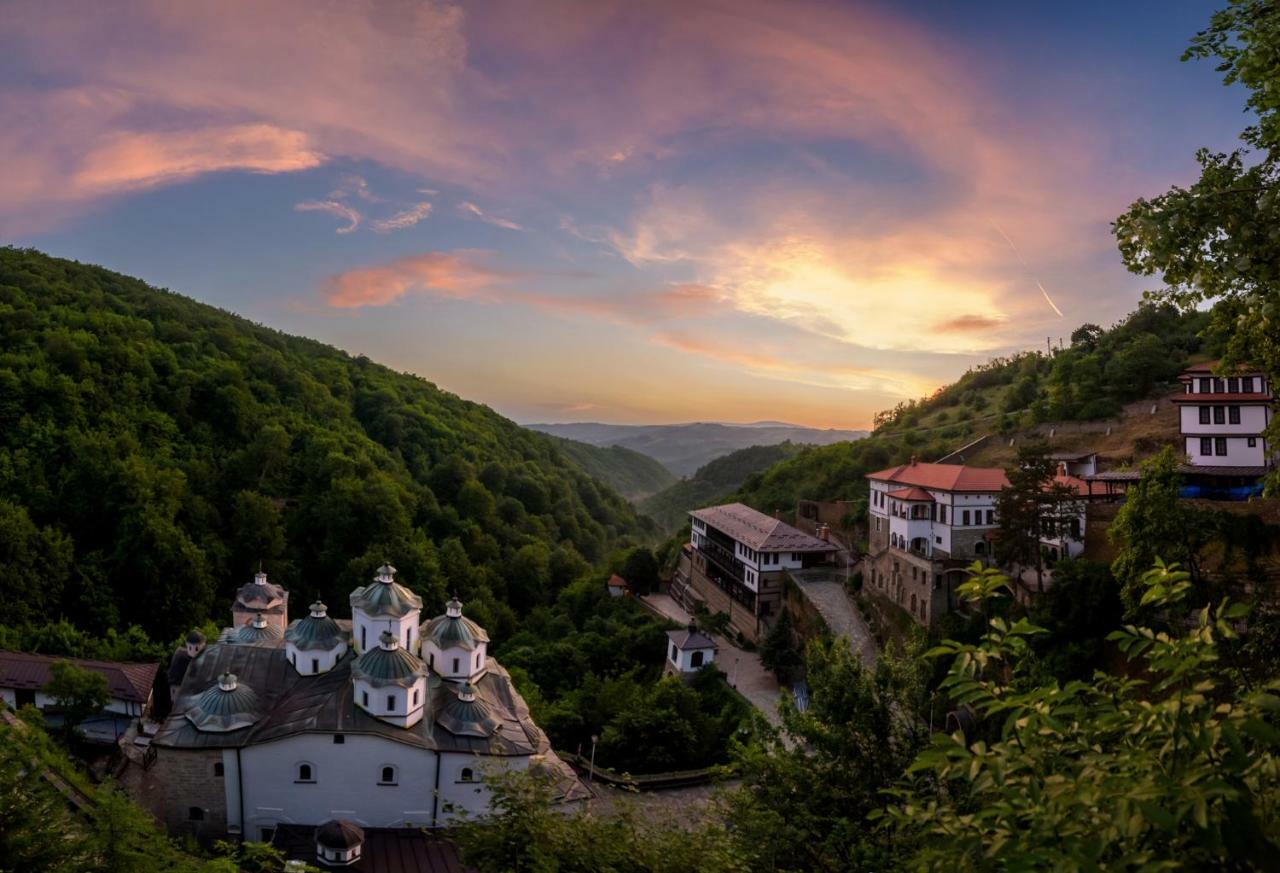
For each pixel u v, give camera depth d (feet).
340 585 290.56
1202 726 21.76
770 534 238.89
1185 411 191.21
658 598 296.71
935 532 203.62
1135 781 21.43
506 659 225.35
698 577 286.66
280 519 312.29
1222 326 63.46
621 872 53.98
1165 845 21.40
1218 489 182.29
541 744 133.18
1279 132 46.01
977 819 25.50
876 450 336.08
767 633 226.99
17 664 166.20
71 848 52.75
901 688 65.36
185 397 335.47
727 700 186.39
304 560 315.78
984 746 25.89
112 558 248.93
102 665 167.53
